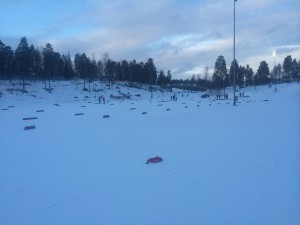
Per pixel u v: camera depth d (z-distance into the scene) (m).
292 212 6.79
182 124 20.23
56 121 22.89
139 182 8.94
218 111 29.08
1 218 6.87
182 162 10.94
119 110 32.12
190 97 73.06
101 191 8.30
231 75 99.75
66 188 8.57
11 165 11.00
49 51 74.44
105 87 79.50
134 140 15.10
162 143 14.24
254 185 8.45
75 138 15.89
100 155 12.21
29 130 18.69
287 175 9.20
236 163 10.64
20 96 57.44
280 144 13.41
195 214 6.86
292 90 70.19
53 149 13.41
